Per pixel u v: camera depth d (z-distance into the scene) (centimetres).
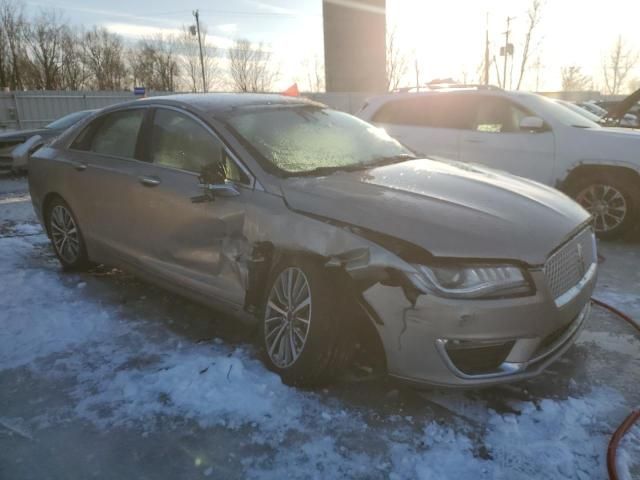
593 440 257
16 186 1101
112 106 468
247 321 343
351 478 235
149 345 356
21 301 430
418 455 248
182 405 287
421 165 379
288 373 301
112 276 495
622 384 307
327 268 286
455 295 252
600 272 505
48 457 251
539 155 639
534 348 268
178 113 395
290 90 834
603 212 611
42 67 5025
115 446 258
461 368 262
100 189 436
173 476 238
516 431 264
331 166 355
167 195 373
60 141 506
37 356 343
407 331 260
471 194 309
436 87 754
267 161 338
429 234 262
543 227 279
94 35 5344
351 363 317
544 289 262
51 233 512
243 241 324
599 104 2142
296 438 261
